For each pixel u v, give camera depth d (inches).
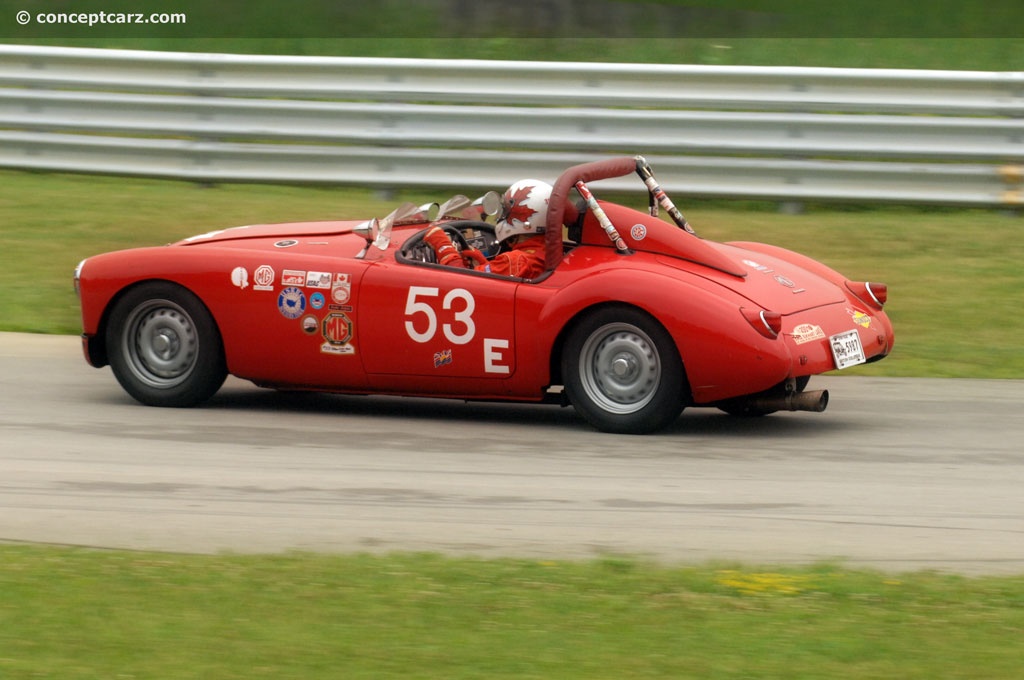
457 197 1117.7
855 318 1031.6
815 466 902.4
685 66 1695.4
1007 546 719.7
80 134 1956.2
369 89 1770.4
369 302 1019.9
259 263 1050.1
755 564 680.4
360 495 820.6
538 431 1013.2
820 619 586.2
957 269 1512.1
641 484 849.5
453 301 1001.5
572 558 693.3
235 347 1059.3
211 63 1801.2
